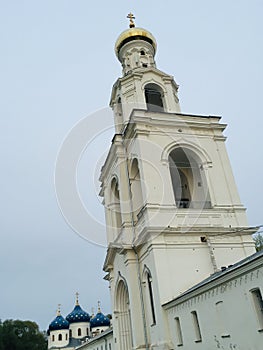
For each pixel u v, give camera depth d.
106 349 43.72
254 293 14.91
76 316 86.12
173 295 22.73
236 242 25.72
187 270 23.88
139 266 26.62
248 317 14.98
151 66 36.12
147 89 33.72
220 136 30.27
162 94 33.41
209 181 27.92
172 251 24.31
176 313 20.98
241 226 26.36
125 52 37.81
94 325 79.69
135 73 33.56
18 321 80.62
